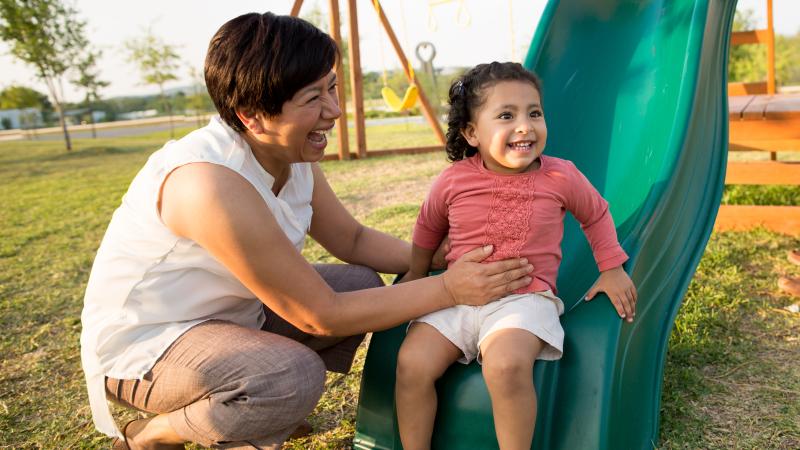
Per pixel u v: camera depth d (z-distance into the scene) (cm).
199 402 163
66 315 365
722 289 317
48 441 238
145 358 168
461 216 188
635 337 200
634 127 272
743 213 410
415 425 172
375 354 200
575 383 176
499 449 164
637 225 207
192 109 2438
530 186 182
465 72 193
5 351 321
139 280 169
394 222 500
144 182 168
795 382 236
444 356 173
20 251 512
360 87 852
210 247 158
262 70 150
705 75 262
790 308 296
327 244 224
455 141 196
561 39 289
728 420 216
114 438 236
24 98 2708
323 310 165
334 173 759
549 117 277
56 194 786
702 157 268
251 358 161
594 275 224
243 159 163
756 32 508
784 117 384
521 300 174
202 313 175
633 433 192
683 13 275
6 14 1386
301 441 226
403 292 171
